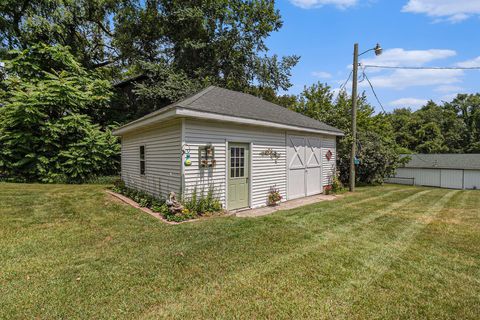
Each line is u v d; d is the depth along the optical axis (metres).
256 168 7.08
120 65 19.30
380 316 2.34
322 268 3.24
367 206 7.09
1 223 4.90
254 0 16.52
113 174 12.68
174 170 5.97
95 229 4.70
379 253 3.72
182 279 2.93
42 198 7.15
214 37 16.48
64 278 2.91
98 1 15.18
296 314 2.35
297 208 6.88
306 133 8.91
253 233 4.52
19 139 10.30
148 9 15.92
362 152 12.61
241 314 2.34
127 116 15.41
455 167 21.66
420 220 5.55
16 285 2.75
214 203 6.00
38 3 13.78
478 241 4.24
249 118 6.37
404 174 24.23
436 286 2.85
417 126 34.56
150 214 5.80
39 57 12.56
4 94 11.86
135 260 3.39
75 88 11.80
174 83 14.05
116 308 2.39
